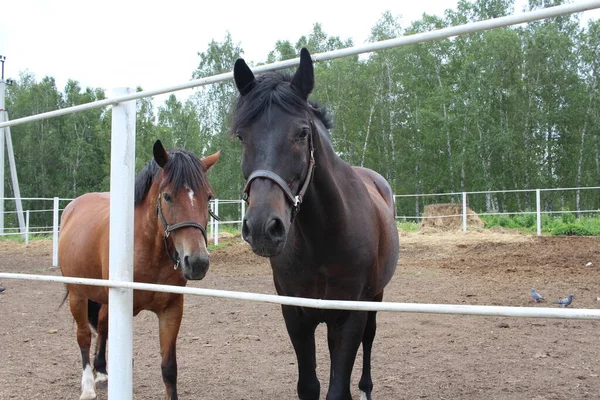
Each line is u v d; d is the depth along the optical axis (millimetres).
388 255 3150
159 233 3633
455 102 25219
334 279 2650
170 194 3477
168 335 3629
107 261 3697
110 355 2457
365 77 27156
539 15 1579
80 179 34500
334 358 2777
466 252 11914
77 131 35438
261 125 2219
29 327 6262
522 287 8055
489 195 24000
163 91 2396
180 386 4191
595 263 9891
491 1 27656
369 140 27188
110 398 2453
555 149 25016
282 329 6051
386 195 3965
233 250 13219
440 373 4348
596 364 4465
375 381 4203
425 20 28047
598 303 6801
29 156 34062
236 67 2295
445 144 25969
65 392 4078
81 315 4164
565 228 14156
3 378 4371
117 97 2439
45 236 21203
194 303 7625
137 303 3635
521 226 16219
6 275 2883
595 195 24531
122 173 2459
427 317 6426
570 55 24844
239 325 6270
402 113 27359
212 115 31344
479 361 4641
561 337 5363
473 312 1516
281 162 2168
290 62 2293
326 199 2500
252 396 3961
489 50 25203
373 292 2881
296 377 4395
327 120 2943
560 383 4016
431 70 27047
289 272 2701
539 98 25141
